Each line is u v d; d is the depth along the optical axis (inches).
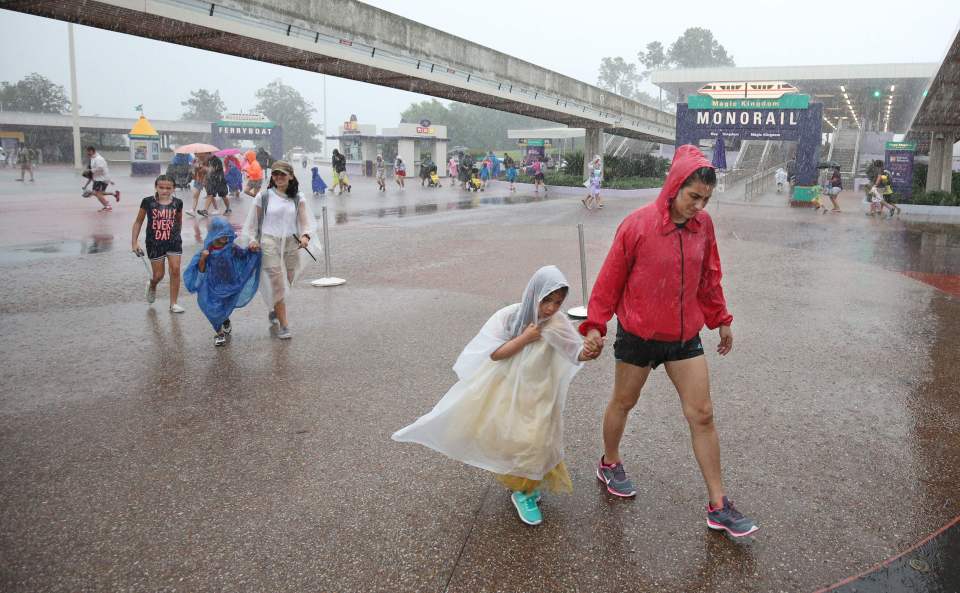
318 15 634.2
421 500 134.1
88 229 540.7
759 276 386.6
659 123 1593.3
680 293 117.1
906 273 400.8
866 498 135.6
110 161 2246.6
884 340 253.6
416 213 730.8
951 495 137.0
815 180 916.0
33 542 118.6
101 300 307.6
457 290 339.0
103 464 148.9
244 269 239.1
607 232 573.0
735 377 210.5
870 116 2438.5
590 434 165.9
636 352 123.3
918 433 168.1
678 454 154.9
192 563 113.0
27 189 974.4
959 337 258.5
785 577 110.0
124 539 119.9
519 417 119.7
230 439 162.2
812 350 240.4
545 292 114.2
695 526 125.0
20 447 157.2
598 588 107.2
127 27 528.1
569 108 1144.2
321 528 123.6
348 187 1060.5
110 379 203.9
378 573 110.6
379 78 789.9
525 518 125.0
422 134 1724.9
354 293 330.3
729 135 952.3
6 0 458.6
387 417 176.2
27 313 282.8
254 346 239.6
